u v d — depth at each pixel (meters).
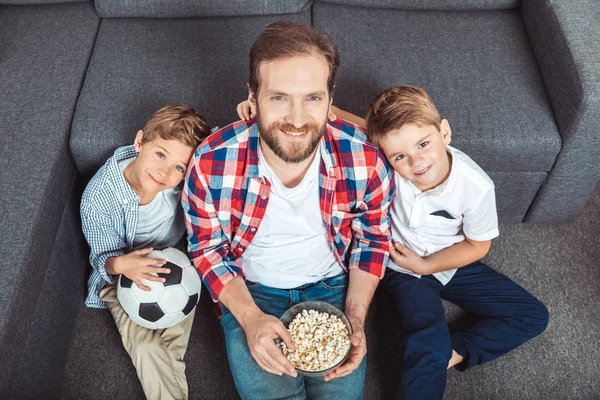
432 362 1.55
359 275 1.53
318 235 1.51
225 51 1.87
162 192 1.62
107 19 1.96
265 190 1.40
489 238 1.58
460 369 1.70
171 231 1.78
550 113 1.73
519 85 1.79
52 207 1.59
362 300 1.49
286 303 1.55
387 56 1.86
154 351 1.62
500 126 1.70
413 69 1.83
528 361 1.74
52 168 1.59
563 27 1.70
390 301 1.84
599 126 1.64
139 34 1.91
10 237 1.46
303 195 1.41
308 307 1.45
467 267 1.75
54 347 1.64
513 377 1.71
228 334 1.50
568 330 1.80
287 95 1.20
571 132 1.67
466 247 1.62
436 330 1.59
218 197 1.41
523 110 1.73
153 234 1.72
